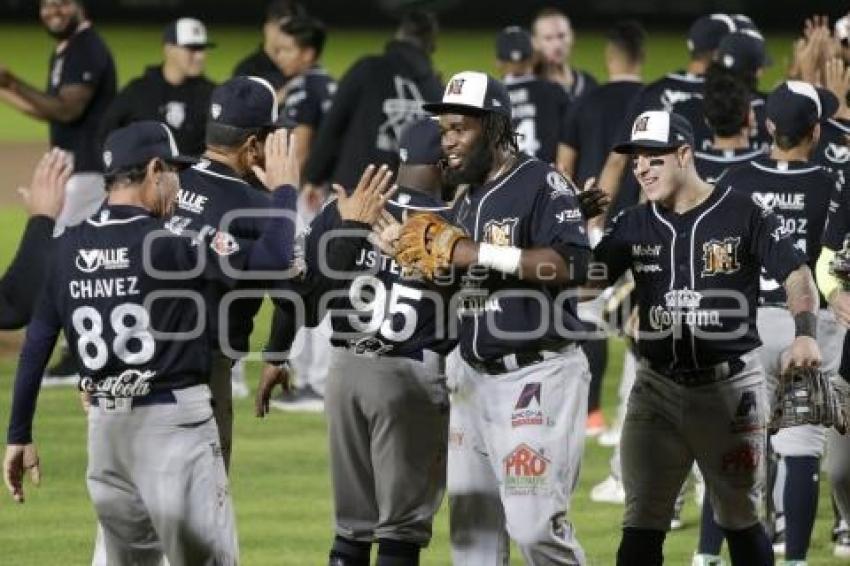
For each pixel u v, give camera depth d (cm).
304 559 2766
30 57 10725
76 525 2948
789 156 2614
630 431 2327
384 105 4100
